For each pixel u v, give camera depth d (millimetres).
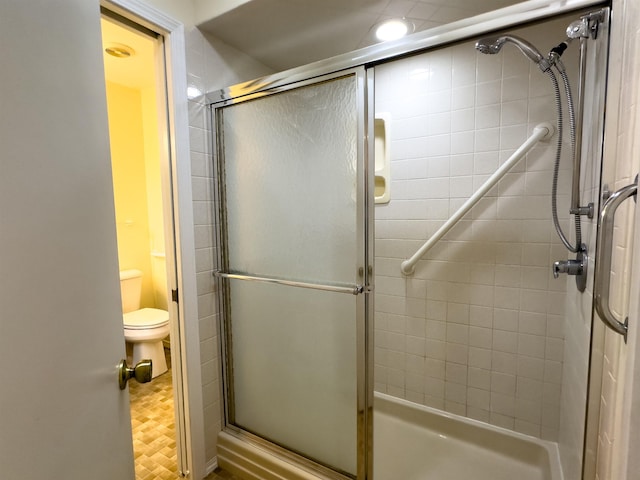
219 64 1534
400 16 1353
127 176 2691
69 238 526
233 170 1493
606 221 632
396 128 1728
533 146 1421
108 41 1851
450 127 1597
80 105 576
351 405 1297
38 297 446
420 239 1724
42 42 471
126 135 2670
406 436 1747
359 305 1221
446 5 1284
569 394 1302
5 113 395
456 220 1569
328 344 1326
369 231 1192
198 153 1445
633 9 682
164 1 1285
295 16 1359
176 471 1565
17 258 408
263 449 1497
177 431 1526
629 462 483
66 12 539
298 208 1335
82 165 576
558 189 1405
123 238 2686
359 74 1143
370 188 1179
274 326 1462
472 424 1665
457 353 1694
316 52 1666
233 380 1621
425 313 1754
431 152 1652
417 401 1824
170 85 1337
